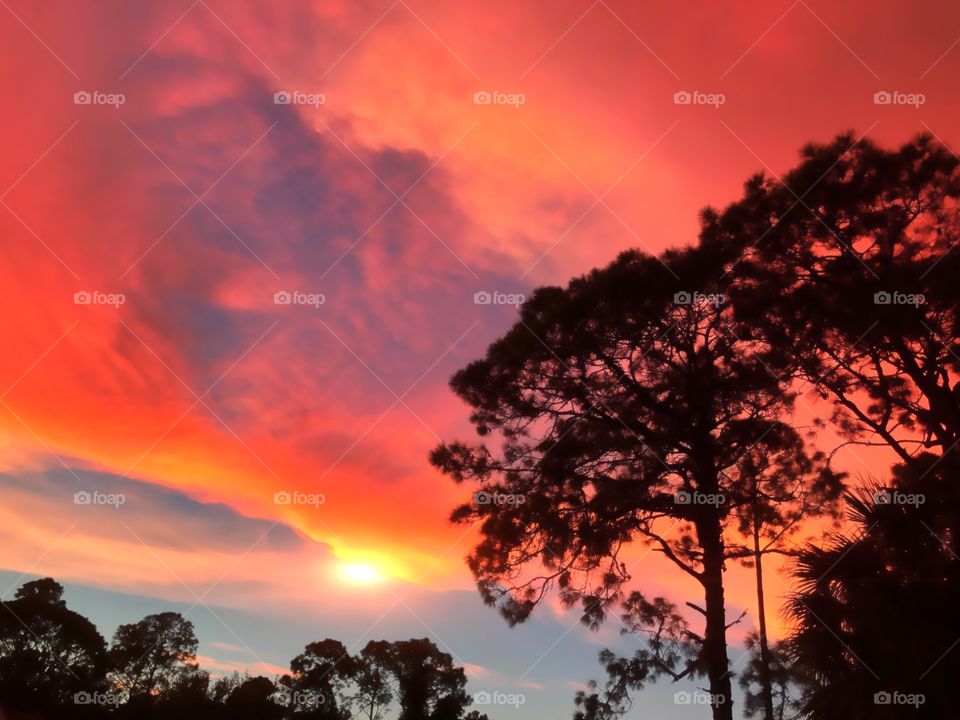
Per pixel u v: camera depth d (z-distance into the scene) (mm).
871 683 8805
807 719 9469
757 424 16875
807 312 15727
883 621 8875
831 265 15992
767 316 16047
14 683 25422
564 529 16891
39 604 28266
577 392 18250
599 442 17297
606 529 16906
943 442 14578
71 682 27547
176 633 33281
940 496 9477
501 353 18719
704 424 17094
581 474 17469
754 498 16703
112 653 30969
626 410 17188
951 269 14344
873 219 15188
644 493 16625
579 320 17750
